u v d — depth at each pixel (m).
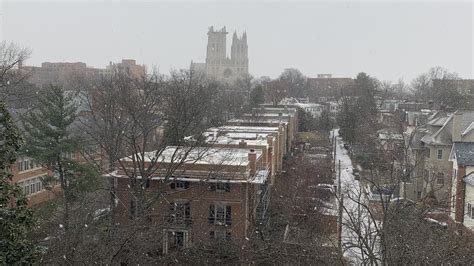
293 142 84.88
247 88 160.00
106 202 30.47
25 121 38.28
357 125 86.81
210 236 33.09
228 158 33.84
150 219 32.03
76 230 22.45
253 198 35.28
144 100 41.38
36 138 35.59
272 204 43.56
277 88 148.38
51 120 35.59
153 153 36.31
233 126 65.31
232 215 33.06
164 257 29.16
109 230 23.70
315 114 127.00
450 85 125.69
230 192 33.09
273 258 28.88
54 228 24.97
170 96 53.59
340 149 85.50
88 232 24.41
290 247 30.00
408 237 19.95
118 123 34.97
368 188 41.12
